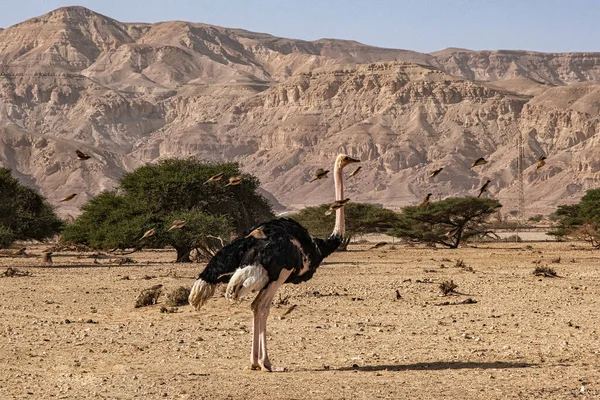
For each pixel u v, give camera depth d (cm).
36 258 8438
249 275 1755
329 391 1627
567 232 11325
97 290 4125
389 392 1619
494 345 2234
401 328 2591
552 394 1598
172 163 8669
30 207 9012
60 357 2044
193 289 1800
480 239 13425
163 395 1591
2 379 1761
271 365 1867
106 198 8462
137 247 8038
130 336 2402
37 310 3178
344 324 2683
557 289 4062
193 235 7331
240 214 8675
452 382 1717
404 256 8594
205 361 1984
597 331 2505
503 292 3906
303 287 4184
